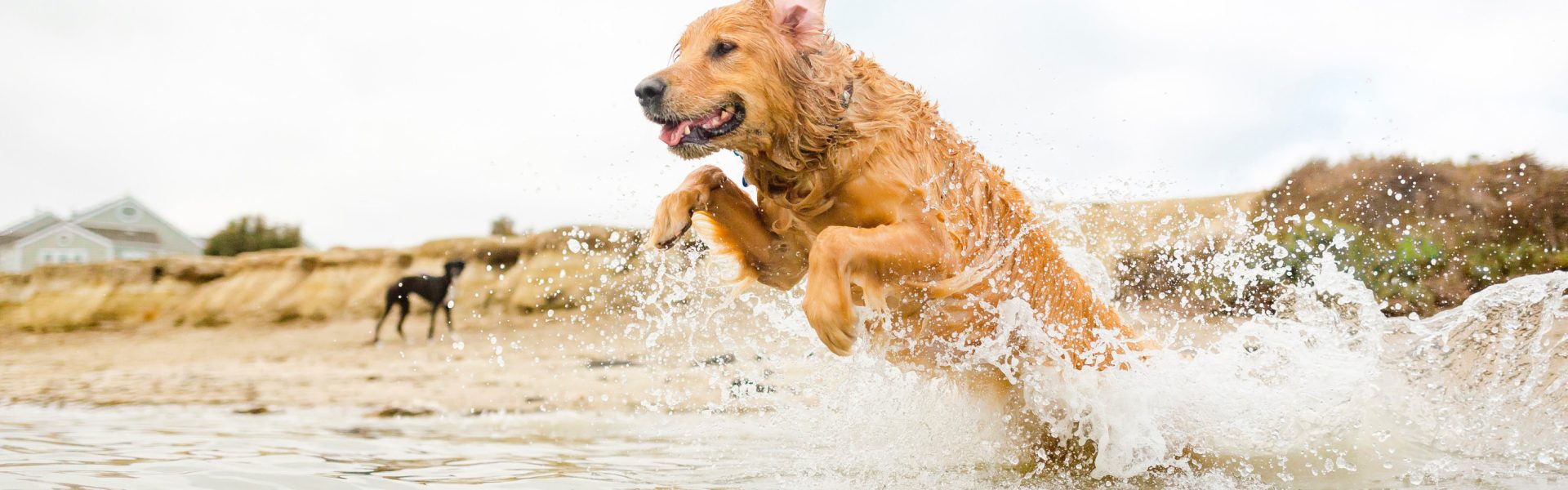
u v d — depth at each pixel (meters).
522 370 11.87
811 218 4.07
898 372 5.04
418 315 20.50
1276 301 5.73
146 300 23.94
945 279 3.98
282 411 8.79
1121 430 4.56
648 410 7.98
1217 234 7.93
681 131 3.75
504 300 19.86
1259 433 4.77
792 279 4.50
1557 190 11.77
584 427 6.98
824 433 5.33
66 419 7.95
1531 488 4.05
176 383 11.77
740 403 7.77
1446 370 5.39
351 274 23.50
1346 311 5.55
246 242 49.16
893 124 3.95
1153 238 8.52
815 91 3.82
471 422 7.56
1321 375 5.04
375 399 9.66
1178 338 6.46
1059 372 4.62
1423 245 11.61
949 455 4.93
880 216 3.93
